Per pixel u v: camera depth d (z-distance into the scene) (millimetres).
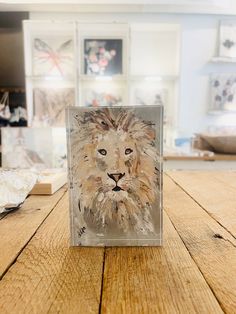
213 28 3316
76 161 472
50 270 400
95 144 469
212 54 3354
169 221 608
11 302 329
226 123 3477
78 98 2975
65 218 633
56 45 3016
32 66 3020
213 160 1890
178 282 369
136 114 464
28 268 407
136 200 473
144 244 478
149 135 466
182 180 1048
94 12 3205
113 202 474
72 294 343
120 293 344
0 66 3545
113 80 3062
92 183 474
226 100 3420
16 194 691
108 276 383
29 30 2953
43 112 3062
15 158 1926
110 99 3123
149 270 399
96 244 478
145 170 470
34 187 823
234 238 518
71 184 475
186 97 3398
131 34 3061
